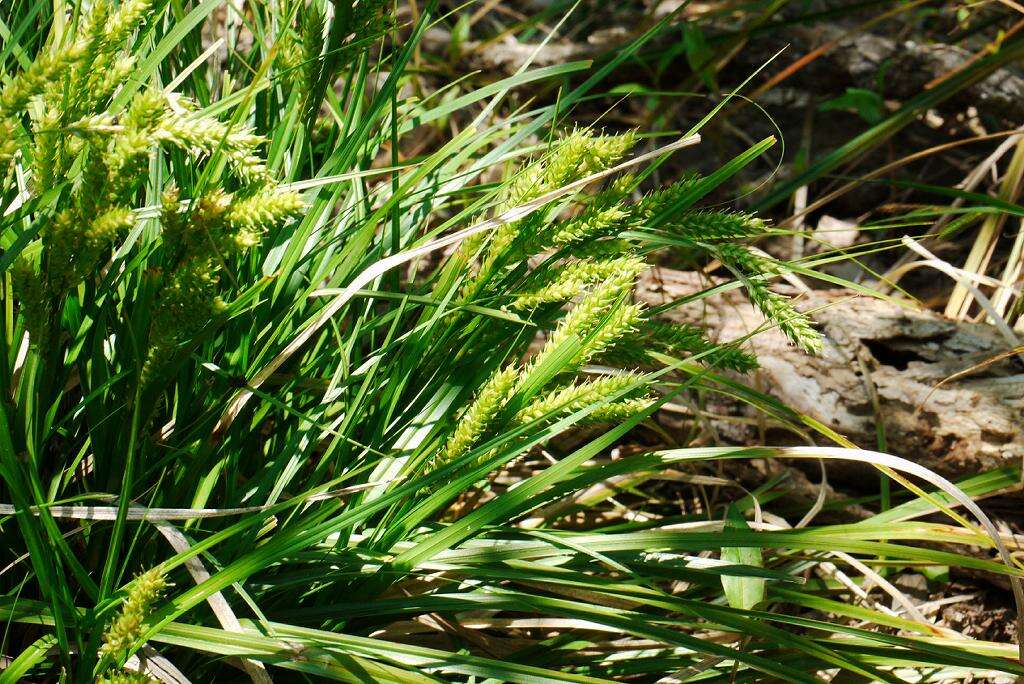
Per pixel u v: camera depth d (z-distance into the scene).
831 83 1.24
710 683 0.75
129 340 0.69
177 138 0.62
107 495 0.66
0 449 0.64
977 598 0.86
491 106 0.78
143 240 0.74
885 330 0.90
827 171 1.06
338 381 0.73
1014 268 0.99
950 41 1.26
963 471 0.87
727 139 1.24
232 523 0.72
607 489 0.86
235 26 0.86
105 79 0.64
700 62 1.13
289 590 0.72
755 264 0.71
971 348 0.89
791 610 0.84
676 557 0.77
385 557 0.70
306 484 0.75
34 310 0.65
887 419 0.87
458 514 0.82
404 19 1.34
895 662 0.73
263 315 0.73
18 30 0.70
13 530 0.71
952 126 1.24
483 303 0.72
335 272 0.73
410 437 0.73
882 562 0.82
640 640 0.77
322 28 0.72
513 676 0.68
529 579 0.71
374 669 0.67
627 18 1.38
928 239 1.10
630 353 0.74
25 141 0.64
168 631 0.67
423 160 0.81
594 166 0.69
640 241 0.76
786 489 0.89
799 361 0.89
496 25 1.35
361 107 0.81
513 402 0.70
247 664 0.67
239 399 0.71
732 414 0.90
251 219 0.62
